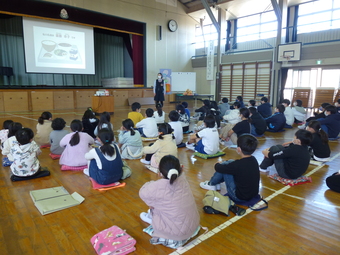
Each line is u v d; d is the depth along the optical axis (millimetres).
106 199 2186
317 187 2492
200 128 4688
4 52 8758
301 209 2051
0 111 7566
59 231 1701
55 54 8828
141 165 3078
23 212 1940
